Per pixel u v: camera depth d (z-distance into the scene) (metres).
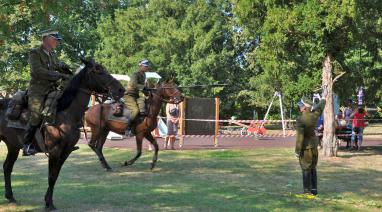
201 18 37.25
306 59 17.77
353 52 19.86
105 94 8.44
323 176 12.59
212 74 37.31
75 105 8.11
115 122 13.06
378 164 15.02
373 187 11.09
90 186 10.44
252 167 13.77
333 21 15.20
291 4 16.75
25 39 34.75
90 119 13.12
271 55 16.89
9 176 8.83
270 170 13.22
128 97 13.10
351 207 8.99
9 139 8.39
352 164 14.95
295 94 17.98
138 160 14.93
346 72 18.02
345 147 20.44
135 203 8.84
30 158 15.02
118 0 11.62
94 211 8.18
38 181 11.02
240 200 9.27
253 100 38.88
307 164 9.94
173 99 13.20
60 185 10.55
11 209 8.29
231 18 38.59
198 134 19.53
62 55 36.75
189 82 35.88
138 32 38.50
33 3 9.30
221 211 8.35
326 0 15.23
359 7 15.40
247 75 40.41
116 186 10.48
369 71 18.84
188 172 12.70
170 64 36.50
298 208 8.76
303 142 9.90
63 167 13.35
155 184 10.84
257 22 17.56
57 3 9.48
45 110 7.84
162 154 16.50
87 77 8.21
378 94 19.89
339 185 11.29
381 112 38.28
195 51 36.12
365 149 19.64
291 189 10.51
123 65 37.38
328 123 16.89
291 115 39.38
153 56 36.44
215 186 10.67
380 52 18.84
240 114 43.78
